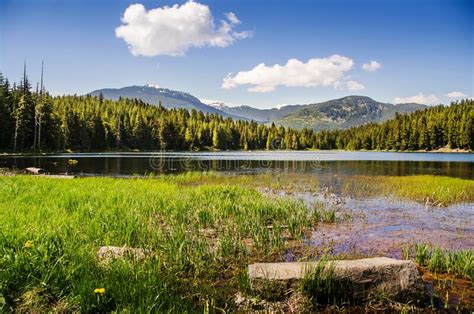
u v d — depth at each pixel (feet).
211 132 463.42
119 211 35.83
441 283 22.26
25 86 246.88
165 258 24.04
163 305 17.37
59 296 16.78
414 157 266.77
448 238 34.42
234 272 23.90
